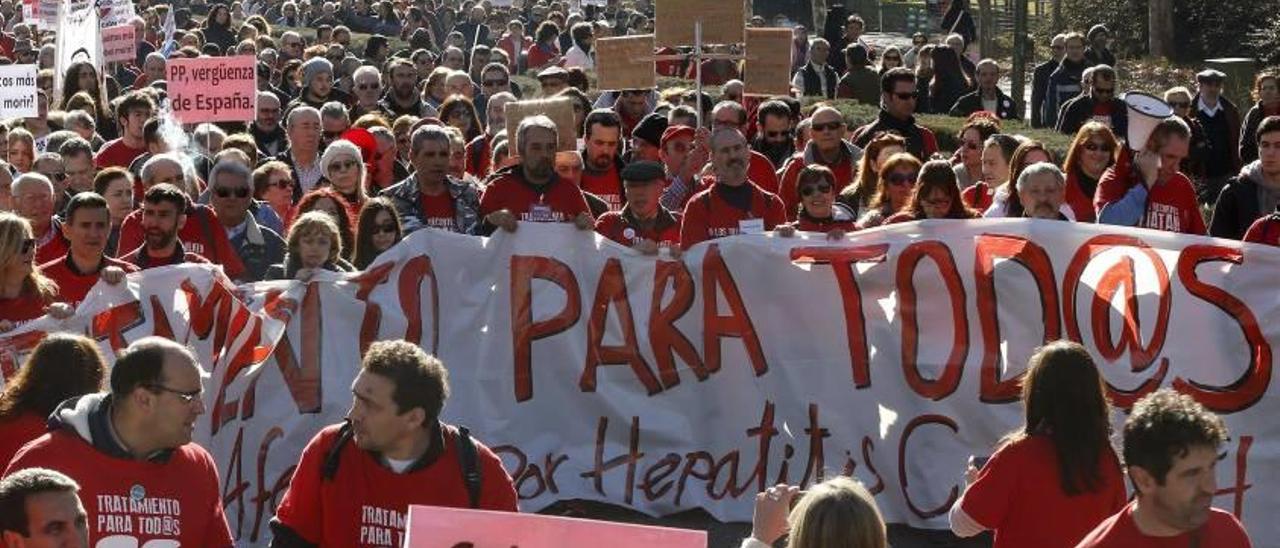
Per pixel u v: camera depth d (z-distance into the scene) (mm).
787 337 9062
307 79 18000
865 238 9039
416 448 5902
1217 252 8891
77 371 6469
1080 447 6062
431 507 5195
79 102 16641
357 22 37812
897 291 9008
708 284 9094
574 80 18156
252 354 8641
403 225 10586
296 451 8648
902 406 8938
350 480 5891
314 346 8789
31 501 5117
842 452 8969
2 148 13898
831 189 10258
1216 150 17484
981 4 34188
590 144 12219
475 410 8992
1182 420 5180
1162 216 10398
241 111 13695
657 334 9102
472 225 10742
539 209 10352
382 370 5793
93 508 5820
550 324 9078
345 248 10570
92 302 8328
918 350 8953
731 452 9047
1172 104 16828
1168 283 8891
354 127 13477
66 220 9008
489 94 18844
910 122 14227
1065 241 8938
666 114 14211
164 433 5871
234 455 8562
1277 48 35406
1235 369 8812
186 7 43250
